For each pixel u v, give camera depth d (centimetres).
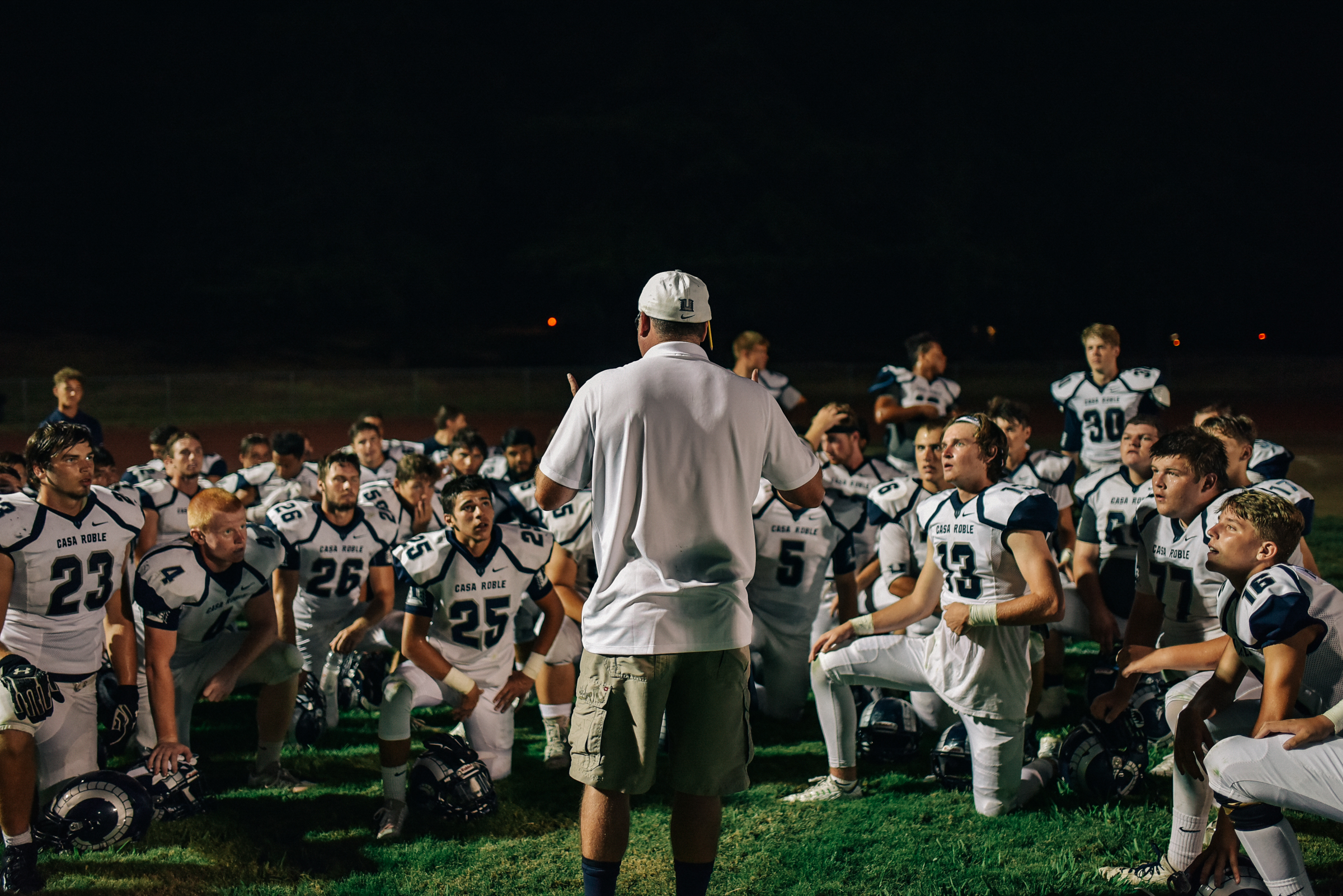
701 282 282
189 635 473
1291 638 314
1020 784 440
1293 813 424
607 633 271
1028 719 511
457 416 955
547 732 514
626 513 267
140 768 430
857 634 443
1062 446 774
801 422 1858
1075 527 782
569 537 531
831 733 450
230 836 423
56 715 417
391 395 3019
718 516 269
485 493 468
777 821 432
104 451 677
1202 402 2956
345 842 421
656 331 281
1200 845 361
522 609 548
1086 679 623
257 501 770
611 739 271
